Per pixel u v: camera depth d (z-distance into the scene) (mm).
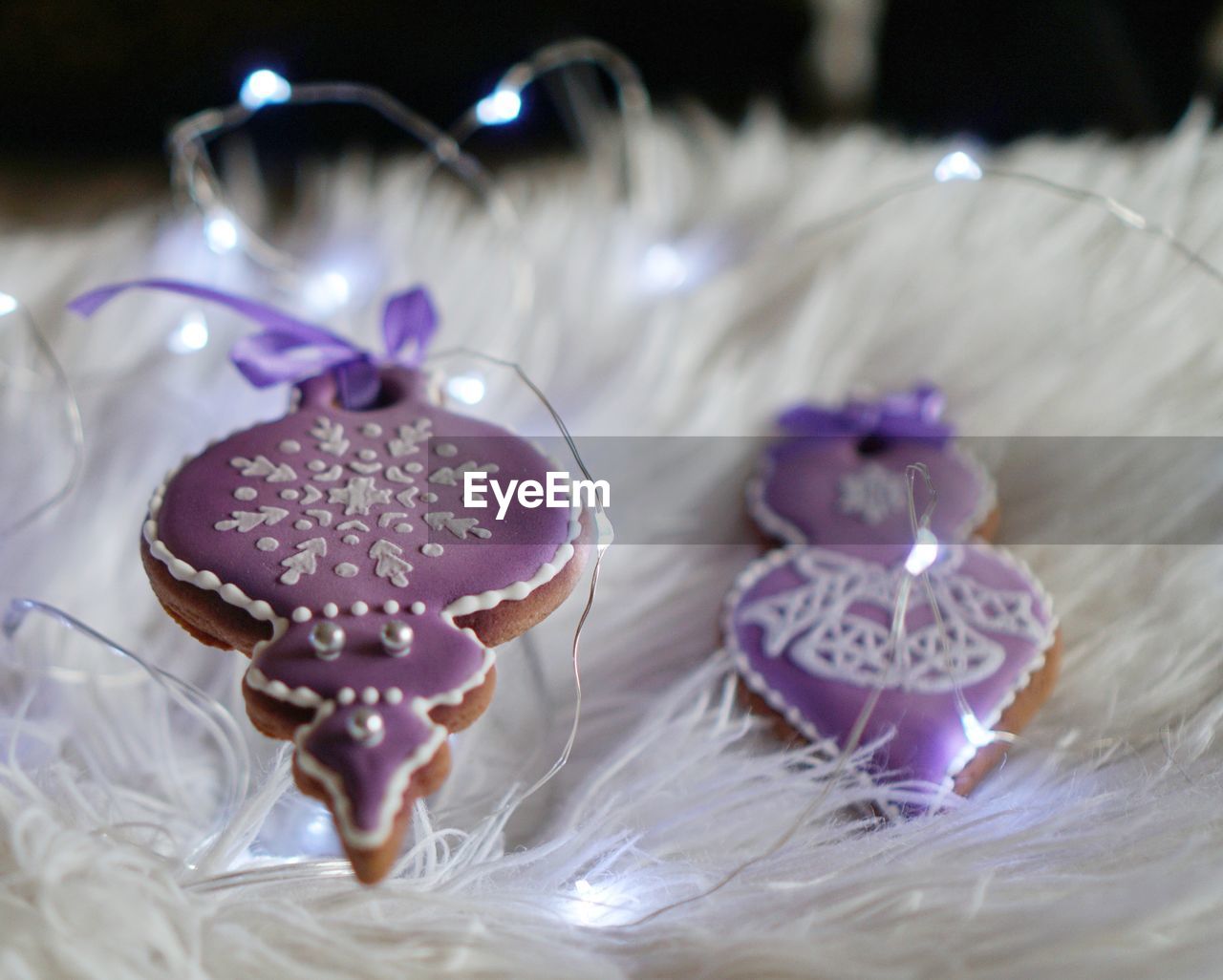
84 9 481
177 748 280
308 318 370
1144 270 363
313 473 263
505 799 265
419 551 251
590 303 378
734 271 392
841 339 368
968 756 267
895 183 413
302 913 234
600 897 250
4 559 308
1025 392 346
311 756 222
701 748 274
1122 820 255
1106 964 223
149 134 500
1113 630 296
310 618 240
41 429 333
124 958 221
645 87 524
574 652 264
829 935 232
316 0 489
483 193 436
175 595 249
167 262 386
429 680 232
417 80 497
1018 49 516
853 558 300
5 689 285
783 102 537
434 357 306
